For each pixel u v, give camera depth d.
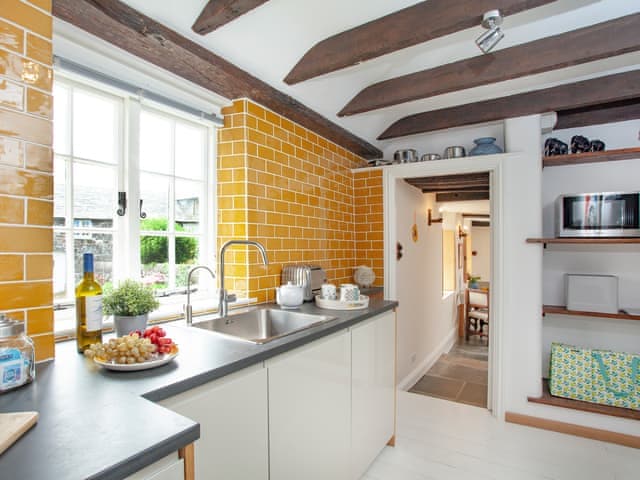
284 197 2.34
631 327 2.58
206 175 2.10
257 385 1.22
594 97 2.30
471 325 6.87
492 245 2.73
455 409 2.84
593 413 2.39
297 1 1.62
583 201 2.39
